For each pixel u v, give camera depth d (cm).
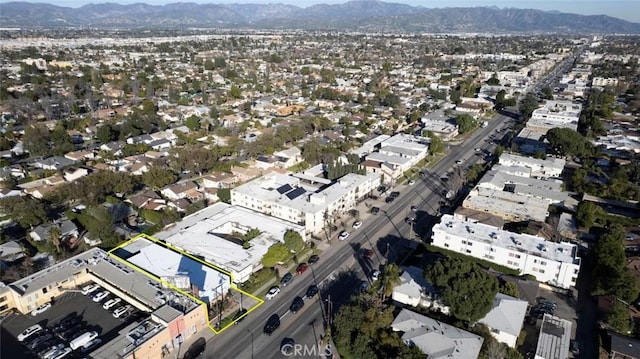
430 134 17375
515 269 8300
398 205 11644
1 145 15112
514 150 15600
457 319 6838
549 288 7988
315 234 9962
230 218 10238
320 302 7600
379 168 13225
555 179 12862
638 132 17850
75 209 10912
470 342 6141
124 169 13500
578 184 12281
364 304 6925
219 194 11512
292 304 7506
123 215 10456
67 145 15125
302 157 14938
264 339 6700
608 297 7519
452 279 6562
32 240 9388
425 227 10381
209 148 15112
